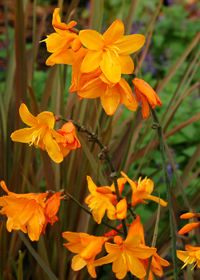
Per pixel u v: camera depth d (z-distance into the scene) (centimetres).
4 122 76
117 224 70
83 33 51
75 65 52
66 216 70
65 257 69
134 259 53
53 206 55
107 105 53
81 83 53
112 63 51
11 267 73
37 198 54
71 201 72
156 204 95
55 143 53
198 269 65
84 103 76
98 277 83
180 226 66
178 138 117
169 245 70
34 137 53
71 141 53
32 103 68
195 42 80
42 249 69
